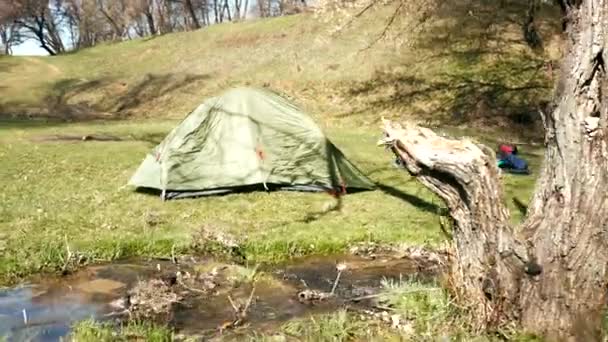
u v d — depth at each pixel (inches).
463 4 941.2
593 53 171.8
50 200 378.3
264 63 1049.5
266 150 407.8
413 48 917.2
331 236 319.3
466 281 195.3
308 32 1107.9
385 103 801.6
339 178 411.8
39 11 2295.8
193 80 1083.3
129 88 1128.8
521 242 182.2
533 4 764.0
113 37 2642.7
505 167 475.5
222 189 397.4
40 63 1440.7
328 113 809.5
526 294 181.8
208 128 406.3
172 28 2524.6
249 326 216.8
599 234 173.5
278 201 385.4
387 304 227.9
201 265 281.9
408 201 392.2
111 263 285.0
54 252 283.9
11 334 210.8
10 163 493.0
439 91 799.7
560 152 178.7
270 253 299.4
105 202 377.4
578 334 176.1
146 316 226.2
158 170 396.5
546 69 782.5
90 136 659.4
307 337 202.8
